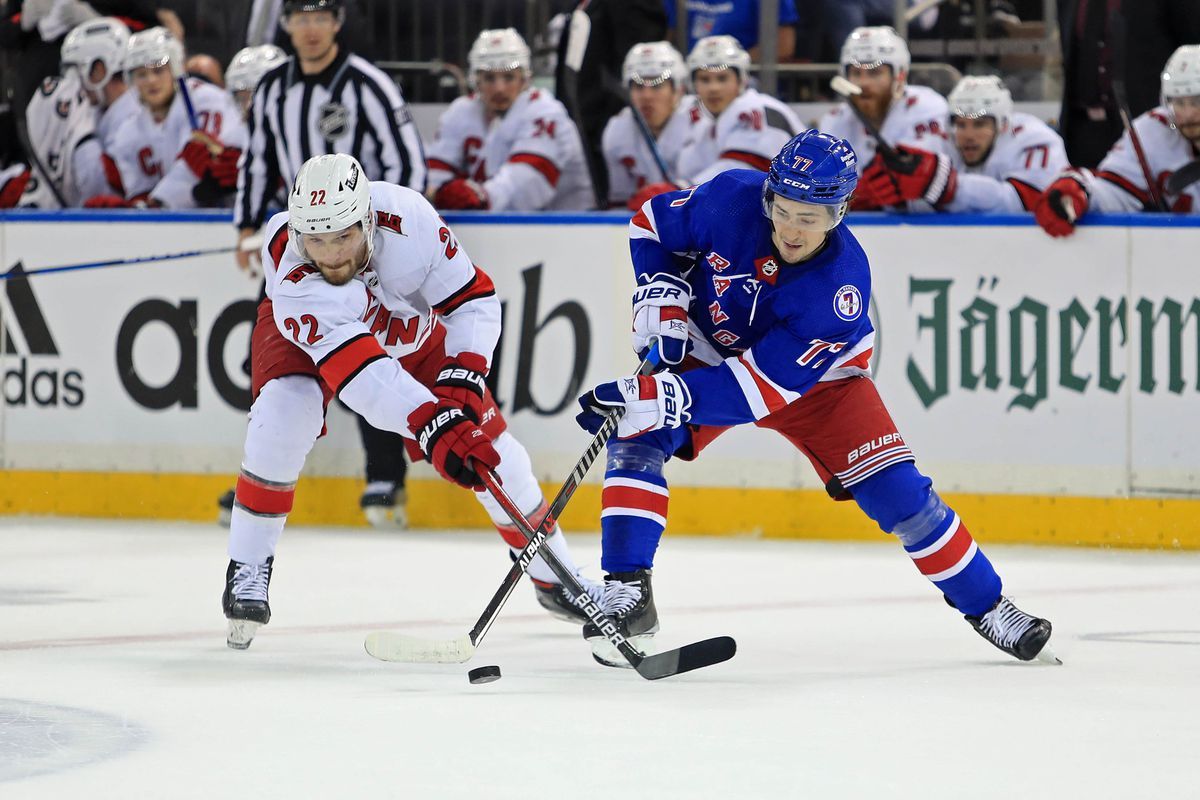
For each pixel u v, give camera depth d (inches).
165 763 431.8
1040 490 915.4
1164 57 1005.8
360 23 1098.1
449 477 565.3
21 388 1038.4
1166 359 893.8
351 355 566.6
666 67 1032.8
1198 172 912.9
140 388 1020.5
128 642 628.4
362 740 458.6
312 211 545.0
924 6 1175.6
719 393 551.2
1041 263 907.4
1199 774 422.0
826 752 445.4
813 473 943.7
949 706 509.0
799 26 1159.0
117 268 1017.5
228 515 986.7
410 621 680.4
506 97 1063.0
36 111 1137.4
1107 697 524.1
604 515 579.5
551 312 966.4
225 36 1268.5
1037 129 983.0
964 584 585.6
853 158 525.0
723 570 828.6
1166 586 775.7
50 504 1039.6
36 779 415.2
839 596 749.3
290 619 684.1
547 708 503.8
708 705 509.7
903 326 928.9
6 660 588.7
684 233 563.5
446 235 593.3
